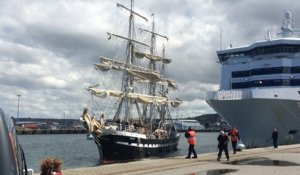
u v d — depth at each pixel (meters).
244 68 55.75
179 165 26.78
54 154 77.44
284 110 49.03
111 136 53.22
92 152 83.50
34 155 75.00
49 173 9.29
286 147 43.41
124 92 66.88
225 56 58.59
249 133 52.31
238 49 56.84
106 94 63.22
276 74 51.84
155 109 76.12
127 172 23.09
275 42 52.44
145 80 74.25
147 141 58.56
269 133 51.00
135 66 73.38
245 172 22.55
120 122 61.78
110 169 24.17
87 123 53.88
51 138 156.75
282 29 60.22
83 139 149.50
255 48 54.28
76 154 77.50
